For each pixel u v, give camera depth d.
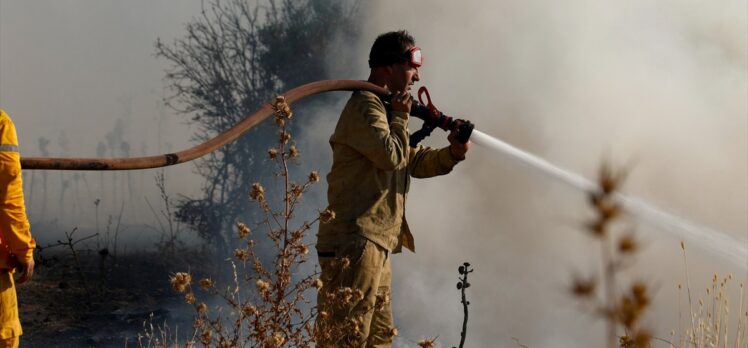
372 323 7.41
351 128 7.16
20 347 12.20
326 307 6.73
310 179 6.60
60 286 15.24
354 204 7.14
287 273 6.37
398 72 7.59
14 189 6.27
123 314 13.63
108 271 16.59
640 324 2.30
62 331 12.88
